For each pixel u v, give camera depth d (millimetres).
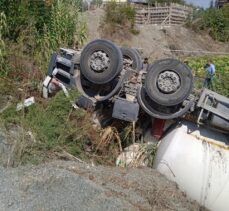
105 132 5617
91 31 23828
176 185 5066
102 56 5652
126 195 4422
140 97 5523
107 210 3963
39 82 6918
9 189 3977
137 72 5910
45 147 5082
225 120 5266
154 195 4613
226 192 4859
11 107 5840
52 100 5805
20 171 4434
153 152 5566
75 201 3975
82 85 6066
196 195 4953
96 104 5855
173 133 5324
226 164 4957
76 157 5316
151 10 32156
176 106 5441
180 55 25281
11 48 7926
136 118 5453
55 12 9344
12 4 8875
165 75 5332
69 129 5469
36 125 5387
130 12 26672
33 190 4039
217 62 18062
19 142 4844
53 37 9055
